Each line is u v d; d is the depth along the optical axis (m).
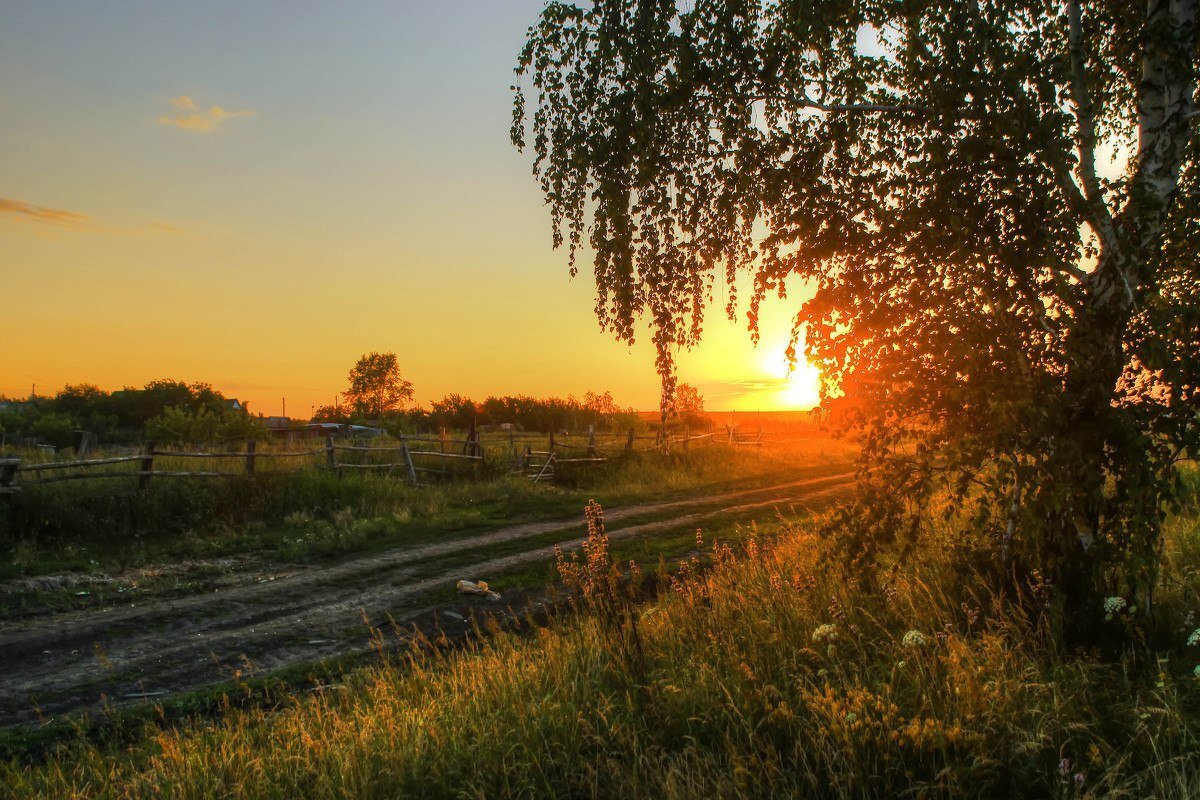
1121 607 4.52
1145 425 4.28
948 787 3.27
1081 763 3.38
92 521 11.39
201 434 22.67
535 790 3.74
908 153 5.07
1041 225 4.58
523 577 9.76
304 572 10.19
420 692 5.28
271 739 4.49
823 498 15.82
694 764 3.75
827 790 3.50
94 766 4.46
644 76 5.34
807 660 4.71
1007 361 4.65
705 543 11.34
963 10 4.82
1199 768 3.13
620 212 5.36
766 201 5.56
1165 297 4.66
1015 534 5.09
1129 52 5.03
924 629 4.90
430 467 18.91
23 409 33.91
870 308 4.90
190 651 7.06
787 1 5.26
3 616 8.02
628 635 5.17
